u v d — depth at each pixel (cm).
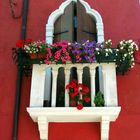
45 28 782
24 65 682
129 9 799
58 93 675
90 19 773
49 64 666
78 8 767
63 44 657
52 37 755
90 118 645
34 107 629
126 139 652
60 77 690
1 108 697
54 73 663
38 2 820
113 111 617
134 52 711
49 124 667
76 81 650
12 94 711
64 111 621
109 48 656
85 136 656
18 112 689
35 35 776
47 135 653
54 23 778
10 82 724
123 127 662
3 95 711
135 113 675
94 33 758
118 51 657
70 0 792
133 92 697
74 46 654
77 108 617
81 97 636
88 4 795
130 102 687
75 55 652
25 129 672
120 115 673
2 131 676
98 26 758
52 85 656
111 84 645
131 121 668
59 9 785
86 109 618
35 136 665
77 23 748
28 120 681
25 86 716
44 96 674
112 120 659
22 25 788
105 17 789
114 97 634
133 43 672
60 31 762
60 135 659
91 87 646
